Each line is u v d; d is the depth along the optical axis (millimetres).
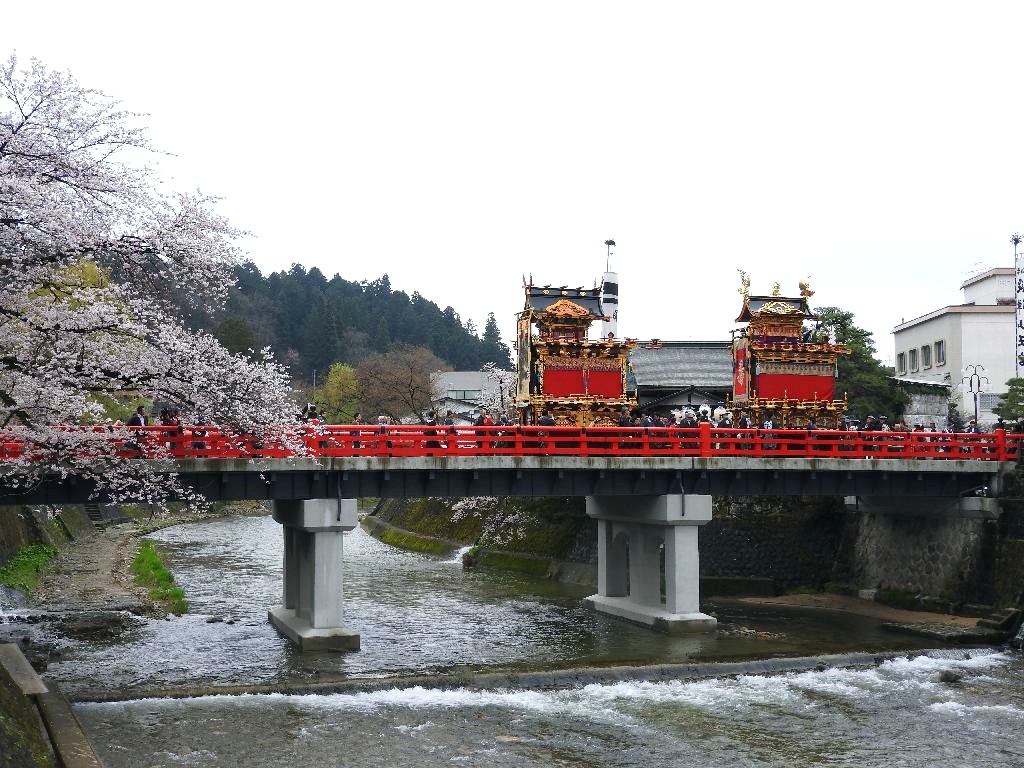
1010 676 30938
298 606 36781
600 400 43906
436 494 35062
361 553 69625
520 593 48844
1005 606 38500
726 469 37844
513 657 32906
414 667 31094
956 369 70688
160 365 24484
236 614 40875
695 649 34531
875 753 23047
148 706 25734
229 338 102812
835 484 39938
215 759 21656
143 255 24266
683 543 38406
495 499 66688
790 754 22891
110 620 37531
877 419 45750
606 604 42562
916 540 44469
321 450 32500
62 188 23203
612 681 29766
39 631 35344
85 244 23062
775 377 45969
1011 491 39938
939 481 41438
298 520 34062
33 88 21750
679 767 21844
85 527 72000
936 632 36750
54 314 23359
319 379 156250
